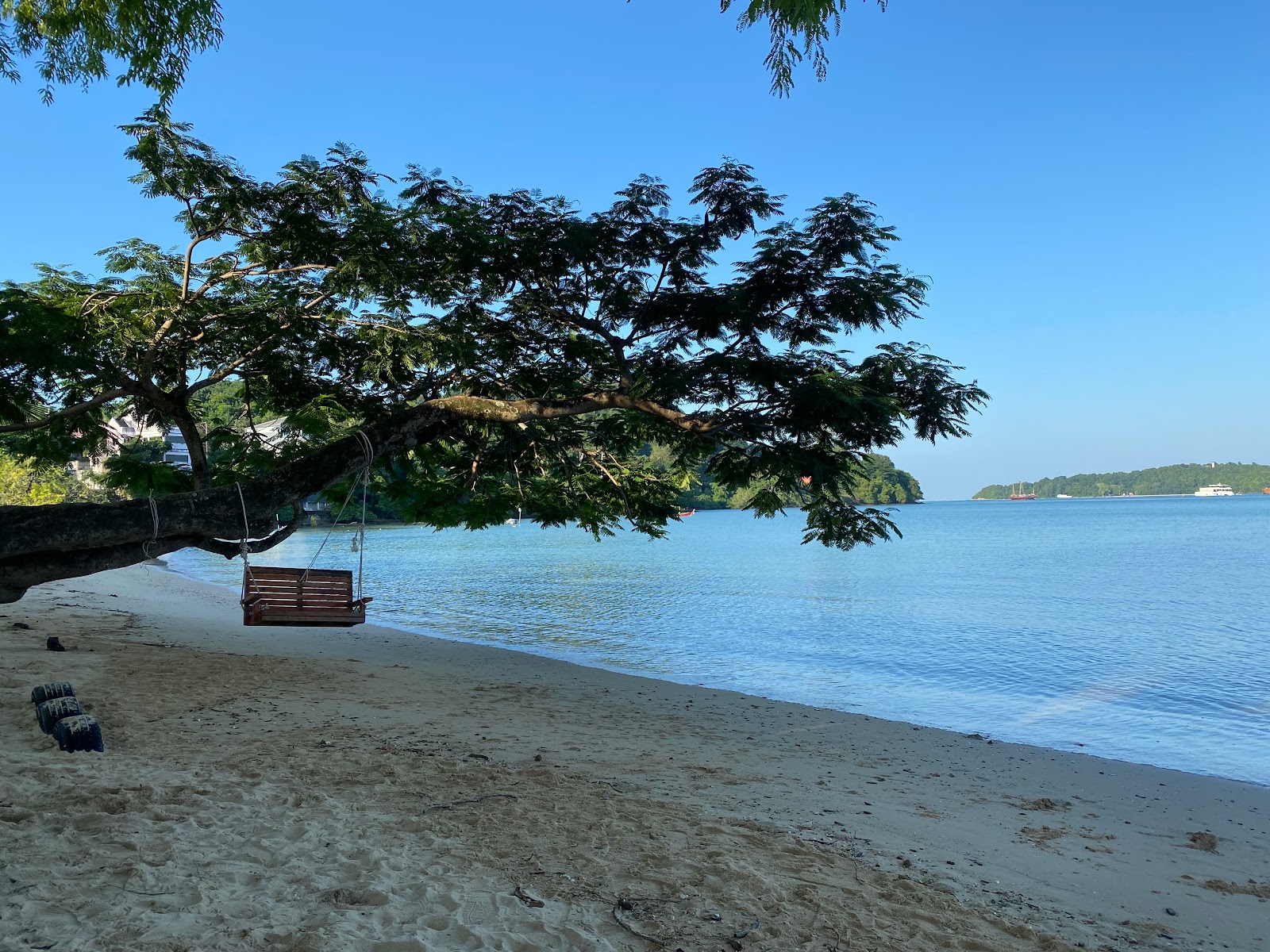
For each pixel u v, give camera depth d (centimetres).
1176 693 1589
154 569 4803
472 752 858
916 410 1185
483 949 381
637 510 1684
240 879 433
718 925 440
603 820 605
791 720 1275
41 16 631
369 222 1130
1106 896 601
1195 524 11350
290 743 805
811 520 1341
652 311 1227
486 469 1549
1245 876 676
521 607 2911
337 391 1484
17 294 1041
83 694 948
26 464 1711
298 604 1085
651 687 1523
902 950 437
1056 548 6588
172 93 649
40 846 446
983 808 834
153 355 1211
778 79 359
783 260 1143
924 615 2720
